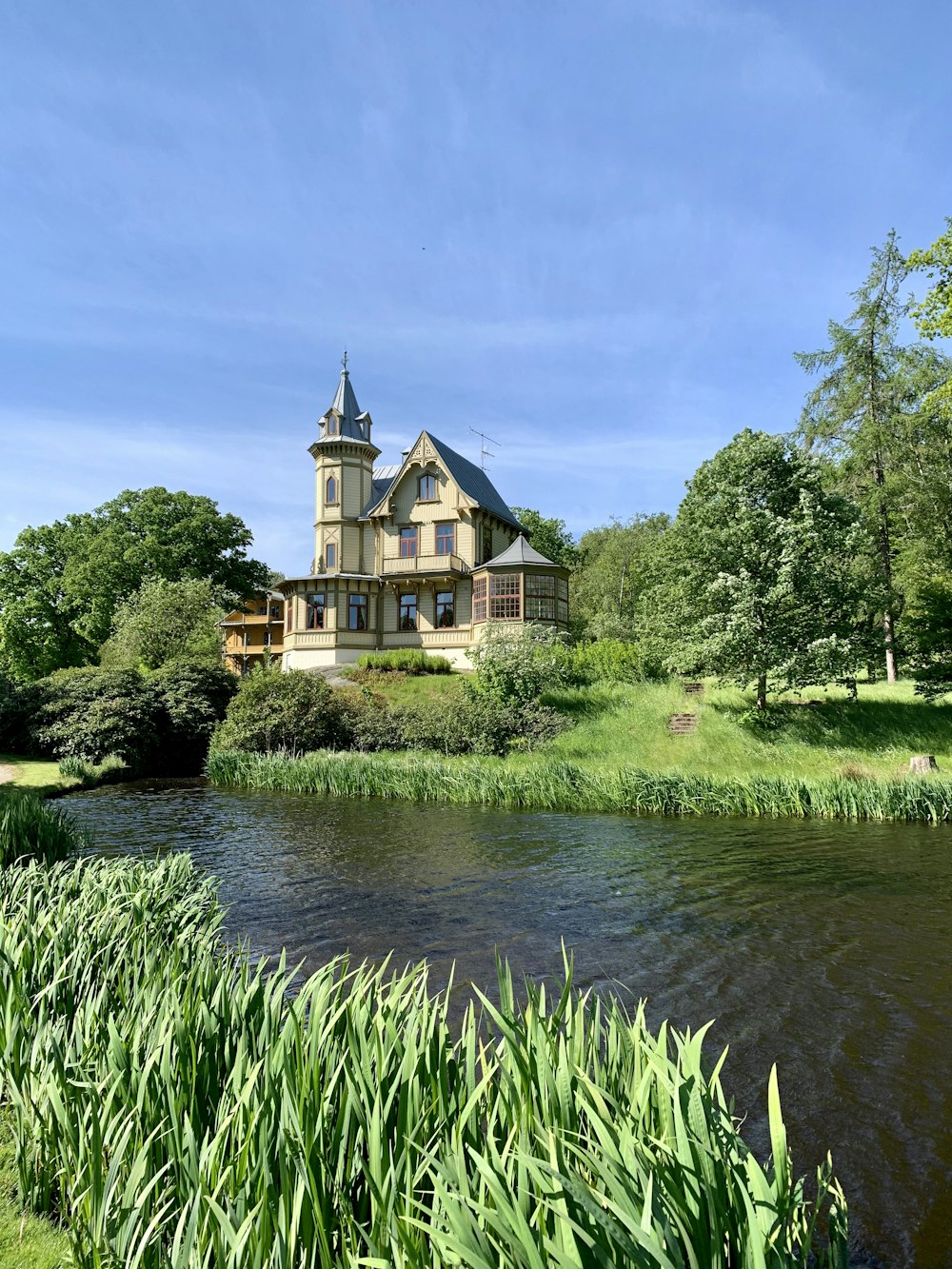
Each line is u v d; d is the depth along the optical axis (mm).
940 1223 3783
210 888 8062
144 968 4609
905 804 15539
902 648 25828
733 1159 2422
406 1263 2285
